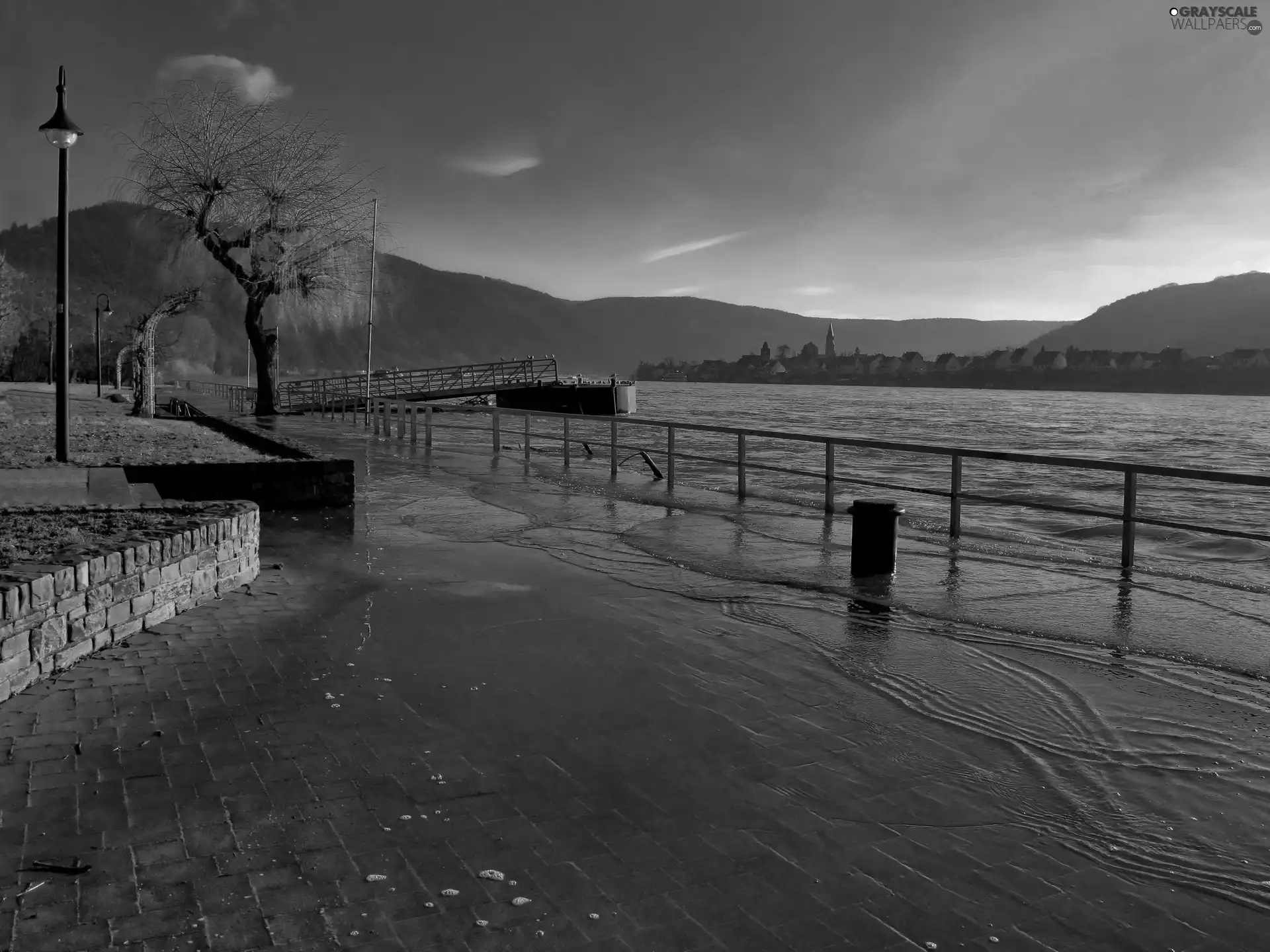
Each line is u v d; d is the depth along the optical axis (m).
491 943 2.96
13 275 85.94
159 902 3.14
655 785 4.14
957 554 10.04
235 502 8.60
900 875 3.42
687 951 2.95
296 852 3.50
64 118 15.28
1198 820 3.88
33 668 5.31
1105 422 103.94
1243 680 5.70
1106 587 8.39
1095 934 3.07
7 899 3.14
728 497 14.88
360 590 7.88
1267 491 29.28
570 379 62.50
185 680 5.43
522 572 8.82
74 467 13.49
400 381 51.78
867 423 84.12
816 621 7.11
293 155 36.91
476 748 4.51
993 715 5.09
